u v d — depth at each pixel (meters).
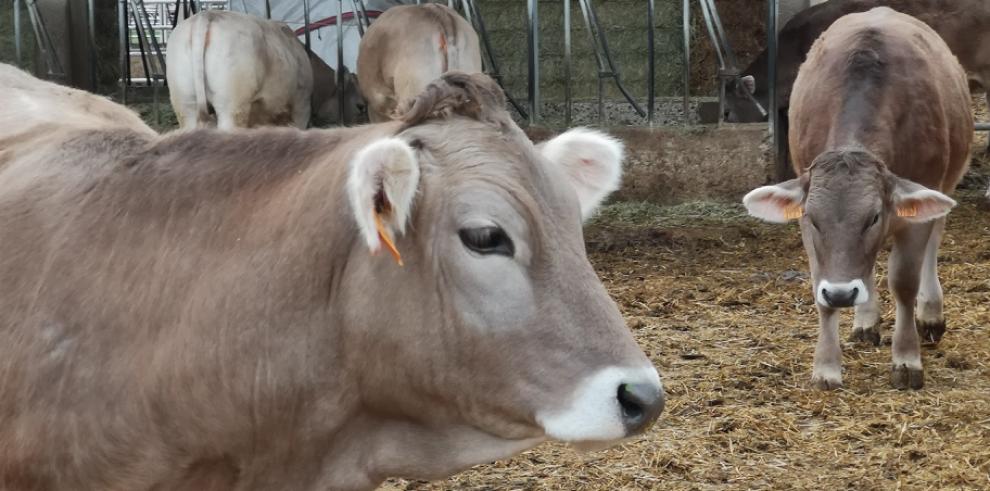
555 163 2.69
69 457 2.57
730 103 12.77
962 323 7.14
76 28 14.20
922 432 5.36
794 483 4.84
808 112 6.64
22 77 3.70
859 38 6.64
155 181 2.72
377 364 2.56
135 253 2.64
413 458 2.68
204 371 2.55
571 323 2.44
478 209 2.43
